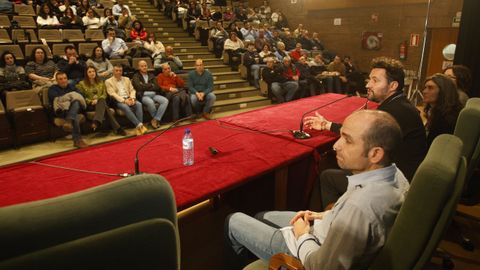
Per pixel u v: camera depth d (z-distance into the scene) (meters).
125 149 2.09
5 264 0.56
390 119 1.07
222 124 2.69
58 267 0.59
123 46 6.20
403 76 1.99
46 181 1.62
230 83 6.87
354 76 7.54
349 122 1.10
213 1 10.95
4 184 1.59
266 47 7.59
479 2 4.02
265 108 3.33
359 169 1.11
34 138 4.13
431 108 2.42
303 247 1.17
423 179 0.86
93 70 4.47
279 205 2.10
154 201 0.74
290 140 2.29
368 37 8.70
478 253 2.04
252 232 1.40
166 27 8.75
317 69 7.58
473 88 4.24
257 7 11.71
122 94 4.70
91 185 1.58
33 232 0.60
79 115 4.13
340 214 1.02
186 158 1.90
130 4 9.09
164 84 5.24
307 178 2.18
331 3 9.30
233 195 2.51
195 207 2.61
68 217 0.64
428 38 7.58
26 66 4.73
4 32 5.70
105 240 0.63
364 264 1.03
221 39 7.87
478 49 4.14
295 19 10.55
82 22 6.95
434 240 0.96
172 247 0.71
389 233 0.97
